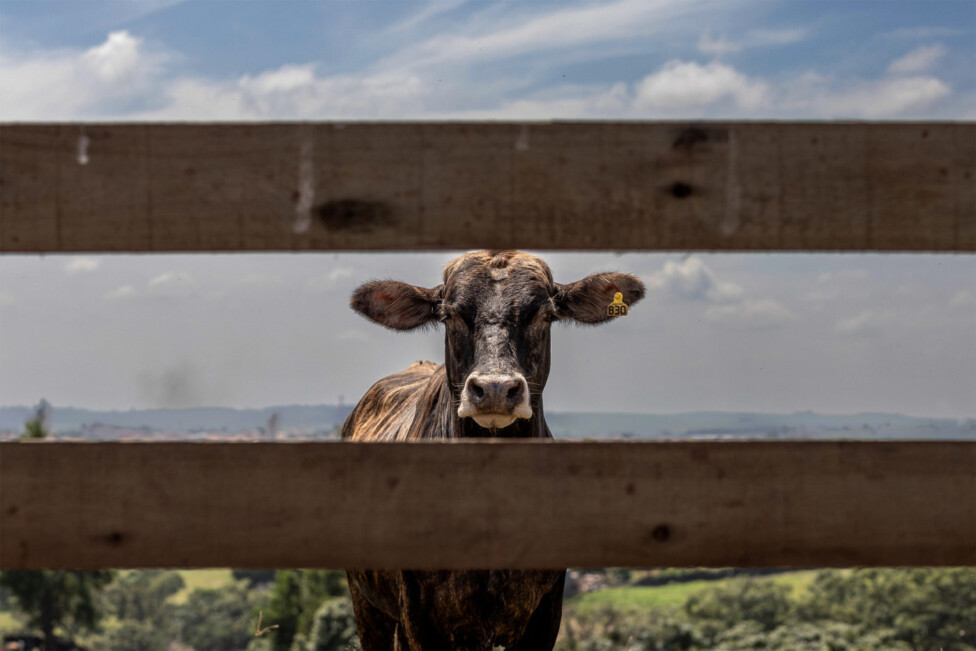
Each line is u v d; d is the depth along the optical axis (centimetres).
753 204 236
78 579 5459
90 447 236
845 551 238
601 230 236
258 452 236
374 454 236
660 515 238
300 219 235
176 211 234
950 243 238
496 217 235
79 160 234
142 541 235
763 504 238
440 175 235
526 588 422
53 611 5456
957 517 239
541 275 473
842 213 237
